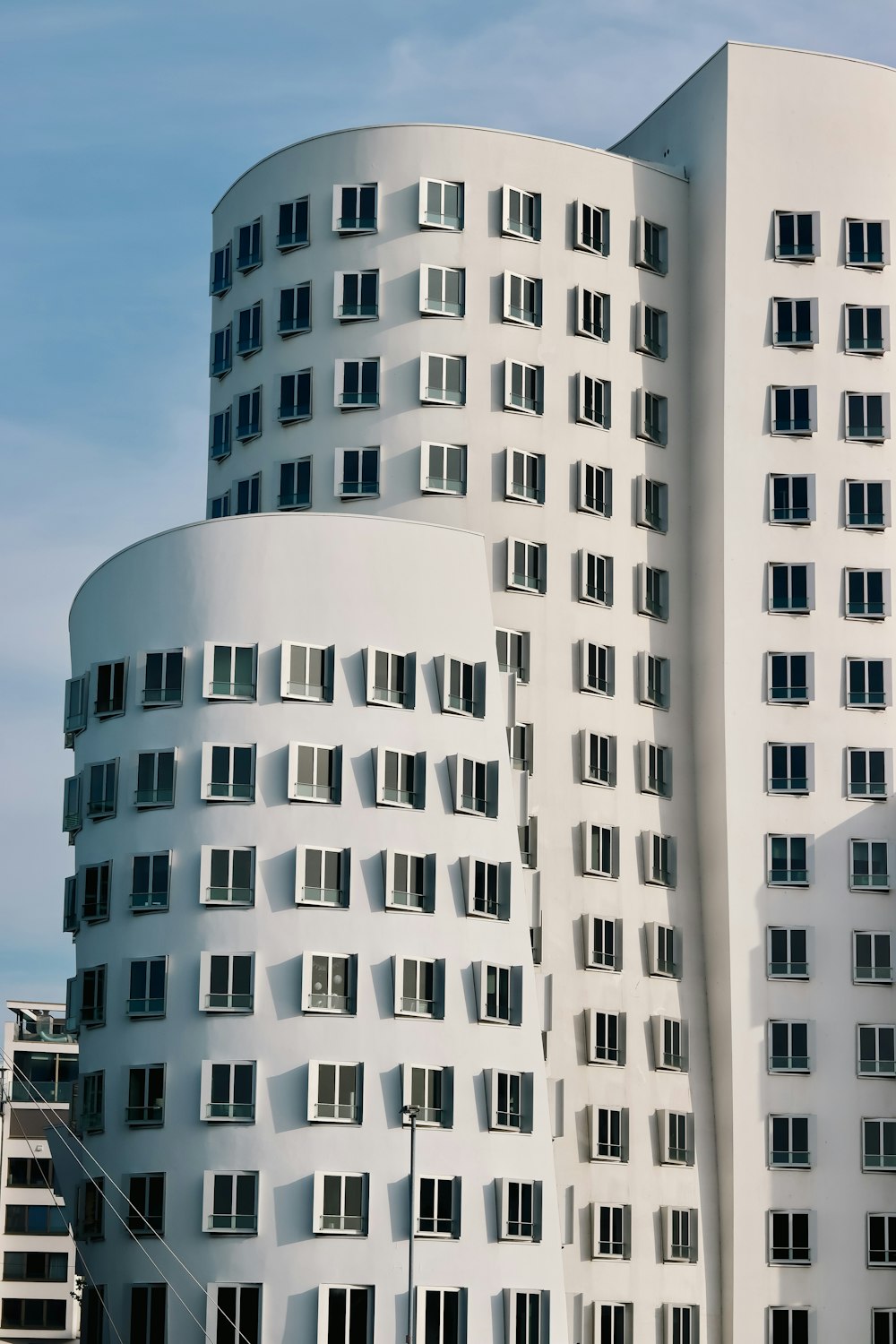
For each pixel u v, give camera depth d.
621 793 88.50
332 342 90.69
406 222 90.81
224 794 78.81
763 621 90.75
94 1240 78.69
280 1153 75.81
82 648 84.69
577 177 92.50
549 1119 79.81
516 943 80.62
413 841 79.38
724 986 87.75
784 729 90.00
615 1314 83.19
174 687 80.31
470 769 81.12
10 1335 127.88
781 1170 86.25
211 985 77.38
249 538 81.00
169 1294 75.50
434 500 88.62
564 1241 82.62
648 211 93.81
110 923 80.19
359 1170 75.94
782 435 92.00
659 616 91.12
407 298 90.25
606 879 87.25
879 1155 86.62
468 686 81.81
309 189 92.12
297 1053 76.56
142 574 82.06
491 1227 77.44
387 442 89.31
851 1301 85.25
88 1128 79.69
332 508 89.44
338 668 80.00
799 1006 87.62
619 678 89.38
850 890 88.75
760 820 89.12
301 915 77.75
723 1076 87.12
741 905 88.31
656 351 93.00
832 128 94.25
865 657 90.69
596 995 85.81
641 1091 85.94
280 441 91.06
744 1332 84.69
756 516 91.44
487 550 88.31
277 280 92.38
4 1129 130.75
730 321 92.50
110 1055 79.00
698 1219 85.94
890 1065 87.31
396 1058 77.31
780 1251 85.50
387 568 81.44
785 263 93.06
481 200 91.19
